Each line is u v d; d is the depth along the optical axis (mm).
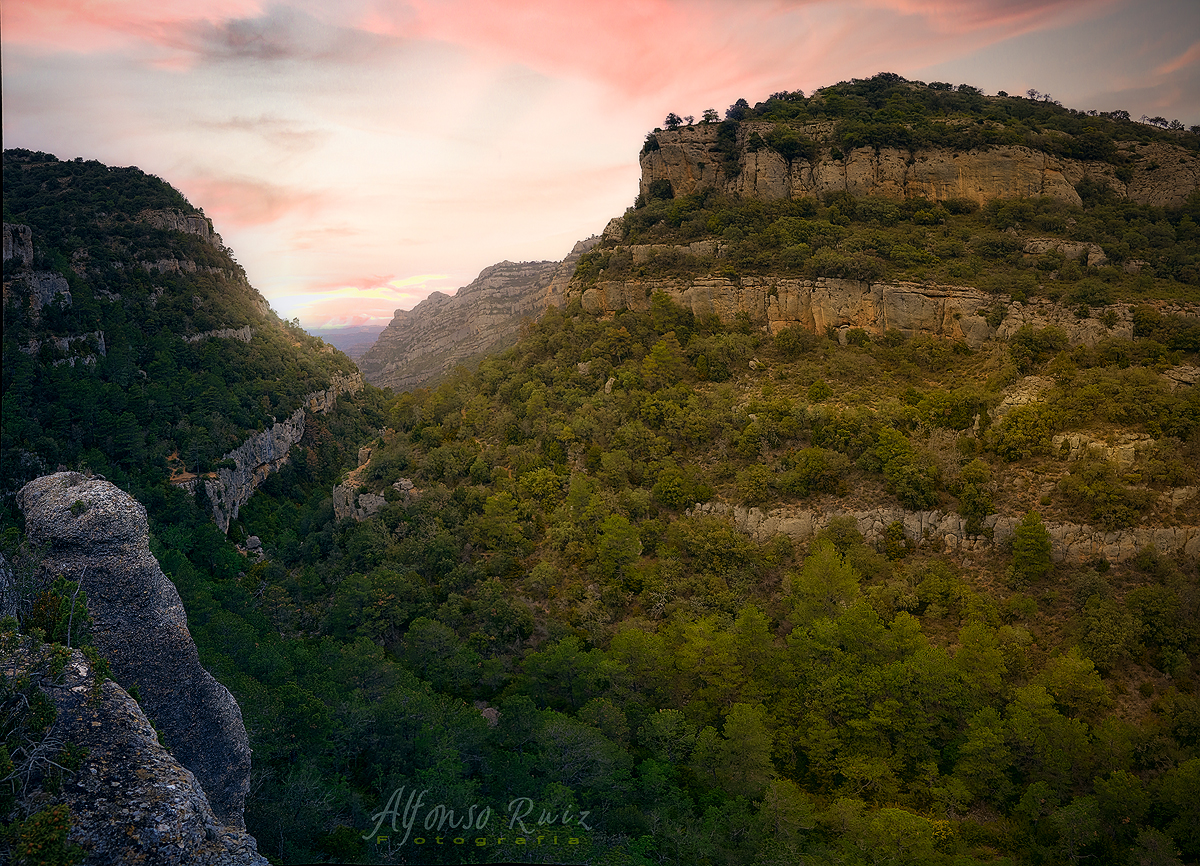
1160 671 67188
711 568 82188
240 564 117500
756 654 69438
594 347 113125
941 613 74000
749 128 149375
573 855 46906
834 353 107250
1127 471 78500
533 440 104062
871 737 61938
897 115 146375
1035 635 71125
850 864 50250
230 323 192500
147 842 24016
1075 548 75875
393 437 125250
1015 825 57219
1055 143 134625
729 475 91250
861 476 87000
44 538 34031
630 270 127375
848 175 135500
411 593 83188
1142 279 105812
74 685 26219
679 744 61625
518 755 58312
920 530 82000
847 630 68875
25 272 140125
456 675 72125
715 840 51406
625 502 89250
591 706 63469
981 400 90812
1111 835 55438
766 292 116062
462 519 96000
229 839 26312
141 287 178375
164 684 34688
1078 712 64188
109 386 131750
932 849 51031
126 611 34406
